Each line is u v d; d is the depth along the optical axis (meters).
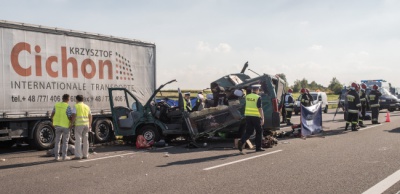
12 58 11.67
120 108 13.24
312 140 12.87
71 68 13.24
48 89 12.59
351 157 9.23
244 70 15.27
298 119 24.11
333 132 15.25
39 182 7.32
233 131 12.77
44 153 11.73
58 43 12.88
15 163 9.81
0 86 11.39
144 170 8.25
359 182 6.69
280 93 14.37
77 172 8.27
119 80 14.84
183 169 8.25
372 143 11.62
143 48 15.82
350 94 15.65
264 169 8.01
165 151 11.34
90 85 13.84
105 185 6.88
